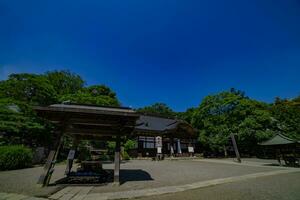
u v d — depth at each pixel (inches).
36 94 719.7
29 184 309.7
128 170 520.7
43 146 745.6
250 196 250.1
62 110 299.1
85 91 1042.7
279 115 1186.6
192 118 1330.0
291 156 679.1
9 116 596.1
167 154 1107.9
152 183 336.8
